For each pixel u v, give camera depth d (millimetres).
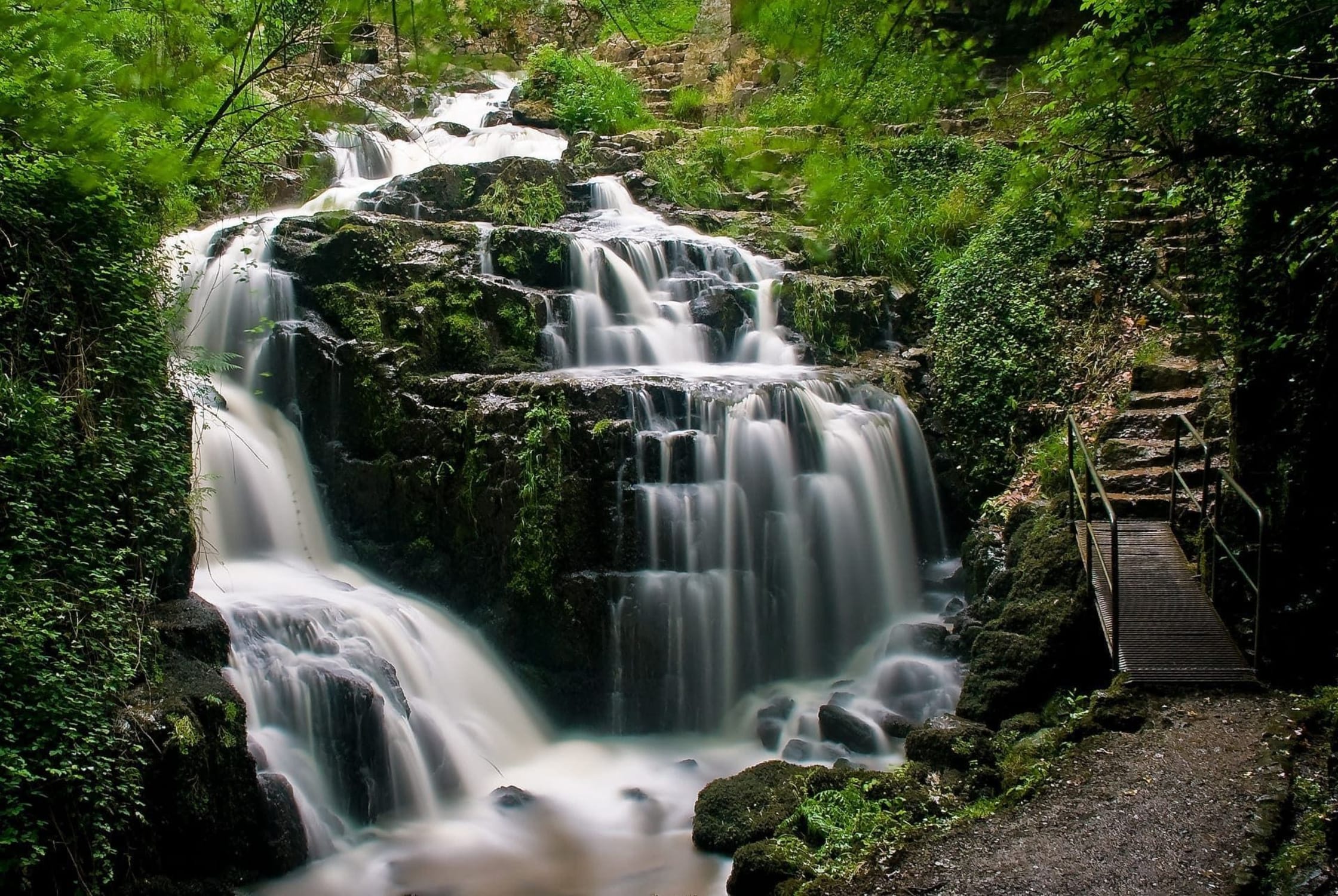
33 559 6230
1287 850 4734
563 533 8875
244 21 6688
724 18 19188
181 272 9883
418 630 8742
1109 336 10719
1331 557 6273
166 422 7602
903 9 4367
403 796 7500
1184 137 5871
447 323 10516
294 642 7848
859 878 5102
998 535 9414
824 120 4875
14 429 6410
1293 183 5891
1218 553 6980
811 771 7164
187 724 6293
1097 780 5535
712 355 11492
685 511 8992
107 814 5812
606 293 11586
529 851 6996
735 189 14516
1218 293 7395
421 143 15867
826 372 10828
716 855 6750
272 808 6699
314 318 10633
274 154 10289
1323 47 5387
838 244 12789
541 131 16984
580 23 18938
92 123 4379
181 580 7629
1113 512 6676
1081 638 7211
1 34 4059
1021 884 4770
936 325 11953
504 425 9164
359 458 10039
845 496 9750
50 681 5766
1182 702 6125
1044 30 14469
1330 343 6172
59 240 7207
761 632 9297
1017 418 10859
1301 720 5660
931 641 8930
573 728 8875
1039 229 11625
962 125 14172
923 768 6652
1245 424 6715
